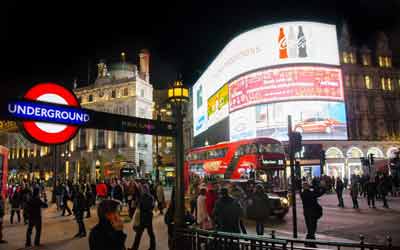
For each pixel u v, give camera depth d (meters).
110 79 83.00
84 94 85.00
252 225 15.62
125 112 79.25
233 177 24.36
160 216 18.86
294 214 9.87
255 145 22.92
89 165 80.75
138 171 46.31
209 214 11.84
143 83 82.69
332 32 48.81
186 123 93.69
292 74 47.09
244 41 51.81
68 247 11.12
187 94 8.86
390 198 27.19
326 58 47.88
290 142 10.27
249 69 50.44
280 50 48.06
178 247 8.09
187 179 27.25
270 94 47.69
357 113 51.00
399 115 53.12
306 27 48.09
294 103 46.44
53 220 18.23
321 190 10.96
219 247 7.04
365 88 52.16
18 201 17.42
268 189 20.55
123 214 20.62
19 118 5.22
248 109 49.81
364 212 18.81
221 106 59.62
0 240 12.09
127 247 10.66
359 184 29.34
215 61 63.91
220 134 61.22
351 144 47.59
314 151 43.94
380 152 48.69
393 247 4.73
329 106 46.75
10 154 89.62
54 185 30.89
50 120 5.59
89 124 6.34
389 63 55.31
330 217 17.16
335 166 46.41
